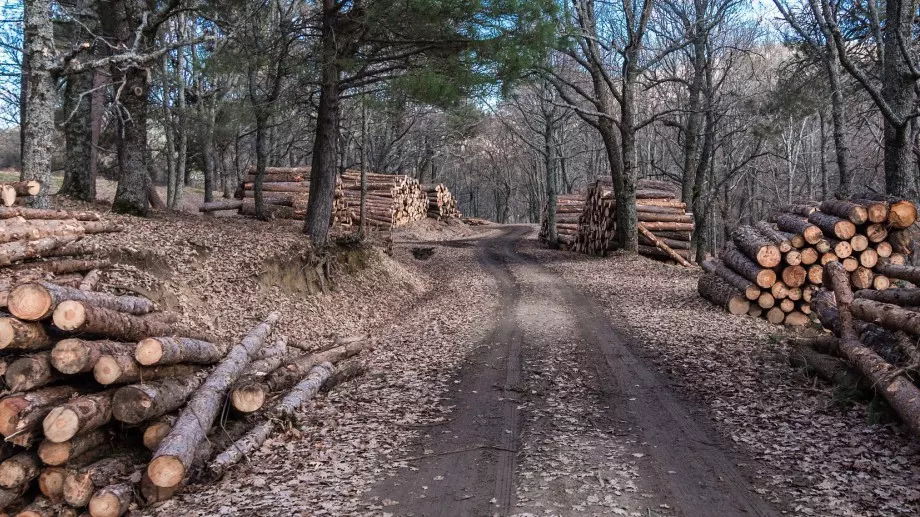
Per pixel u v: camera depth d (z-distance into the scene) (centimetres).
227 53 1551
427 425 702
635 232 2536
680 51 3231
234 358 704
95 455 527
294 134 3341
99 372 514
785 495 496
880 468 535
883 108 1377
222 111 1820
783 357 930
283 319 1225
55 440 471
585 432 661
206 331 1010
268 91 1902
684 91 3447
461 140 4722
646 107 4044
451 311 1577
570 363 966
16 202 973
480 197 9769
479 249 3350
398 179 3872
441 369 964
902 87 1442
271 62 1630
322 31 1552
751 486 516
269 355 812
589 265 2416
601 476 543
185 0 1569
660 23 3047
